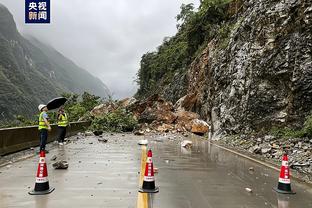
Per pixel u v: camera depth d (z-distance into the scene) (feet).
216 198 20.31
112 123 89.45
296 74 44.21
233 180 25.68
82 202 18.98
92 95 137.28
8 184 23.52
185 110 104.94
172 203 19.01
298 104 43.75
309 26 44.09
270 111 47.93
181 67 150.82
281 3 49.73
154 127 94.38
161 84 180.55
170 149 46.57
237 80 57.82
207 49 100.73
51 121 96.89
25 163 33.17
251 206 18.72
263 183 24.73
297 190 22.62
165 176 26.96
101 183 23.89
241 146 46.68
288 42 46.85
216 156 39.50
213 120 67.51
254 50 53.57
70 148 47.09
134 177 26.11
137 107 108.68
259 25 53.47
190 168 30.94
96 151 43.37
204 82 93.61
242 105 54.70
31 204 18.57
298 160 32.12
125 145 51.75
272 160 34.68
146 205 18.47
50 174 27.20
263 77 50.31
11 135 40.73
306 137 39.60
